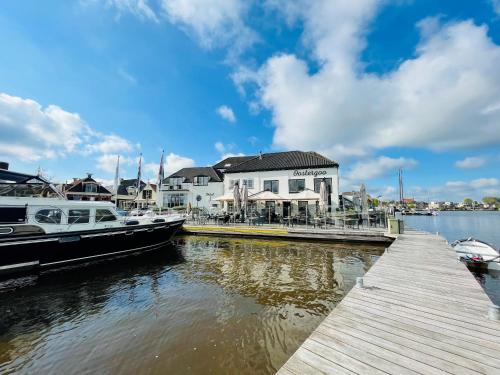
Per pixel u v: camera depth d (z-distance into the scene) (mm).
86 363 4047
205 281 7980
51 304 6418
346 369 2461
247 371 3773
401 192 45906
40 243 8969
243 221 19344
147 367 3908
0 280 8195
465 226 32906
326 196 16516
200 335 4785
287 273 8594
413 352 2746
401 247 9797
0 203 8391
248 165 26734
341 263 9781
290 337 4684
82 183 39031
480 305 4098
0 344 4625
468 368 2453
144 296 6844
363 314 3771
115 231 11023
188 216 22344
